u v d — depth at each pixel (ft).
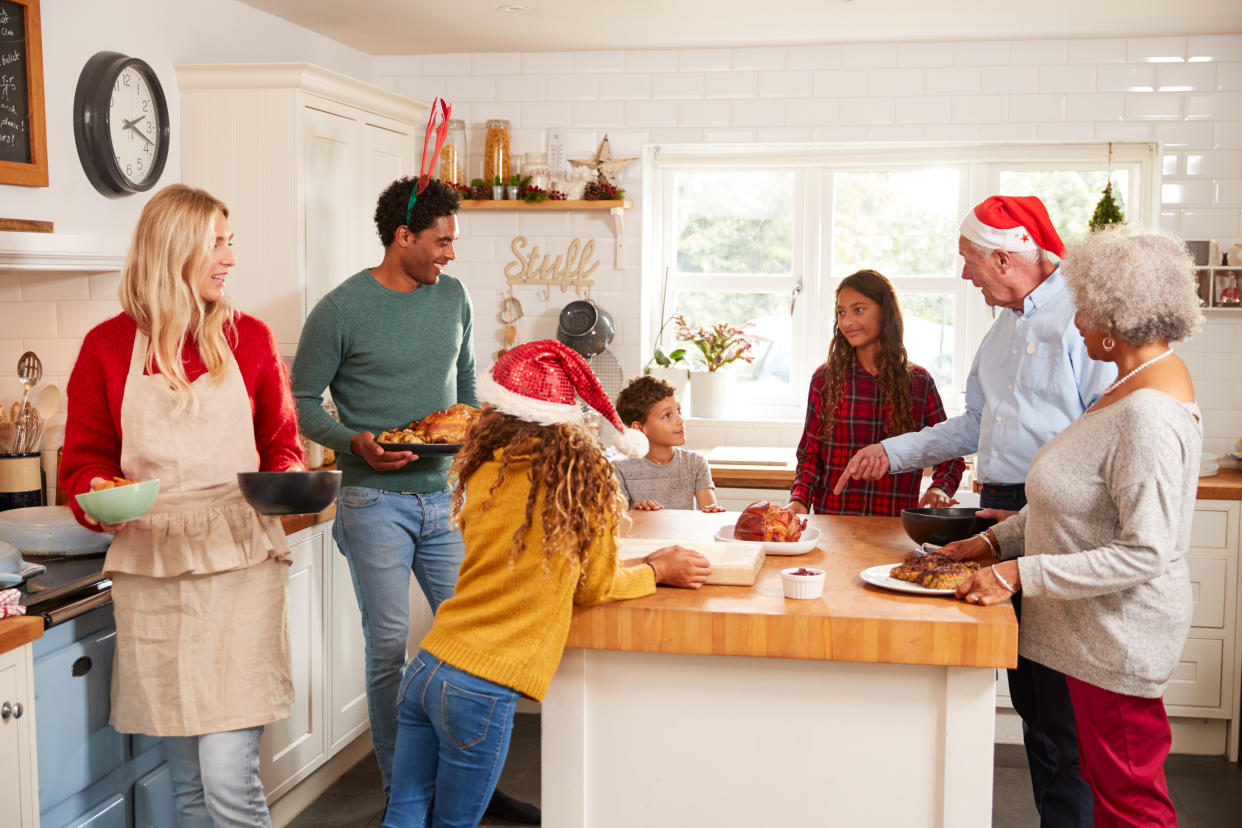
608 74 14.14
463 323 10.00
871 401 9.70
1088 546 5.99
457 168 14.28
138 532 6.83
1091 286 5.96
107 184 9.69
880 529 7.79
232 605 6.98
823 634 5.41
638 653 5.82
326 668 10.33
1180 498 5.73
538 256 14.55
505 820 9.87
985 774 5.49
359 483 9.16
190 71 10.71
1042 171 14.56
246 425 7.14
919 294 15.07
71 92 9.40
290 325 10.89
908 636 5.36
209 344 6.98
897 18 12.31
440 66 14.39
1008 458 7.66
